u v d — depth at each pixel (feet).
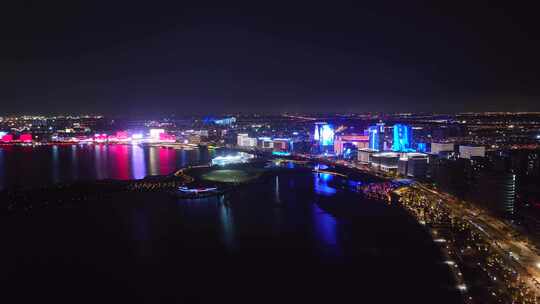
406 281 465.47
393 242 584.40
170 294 450.30
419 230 628.28
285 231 650.84
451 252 540.11
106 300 440.45
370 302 426.10
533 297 421.59
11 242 608.19
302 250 565.53
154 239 618.44
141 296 447.83
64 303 436.76
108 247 585.22
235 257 544.62
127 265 523.29
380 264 512.22
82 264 528.22
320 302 428.15
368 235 619.67
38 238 625.41
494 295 427.33
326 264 517.55
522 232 609.83
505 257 521.24
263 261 531.50
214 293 451.12
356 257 536.42
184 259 540.93
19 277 493.77
